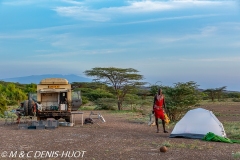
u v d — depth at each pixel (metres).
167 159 9.04
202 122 12.91
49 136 13.38
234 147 10.86
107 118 23.80
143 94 37.59
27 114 18.38
